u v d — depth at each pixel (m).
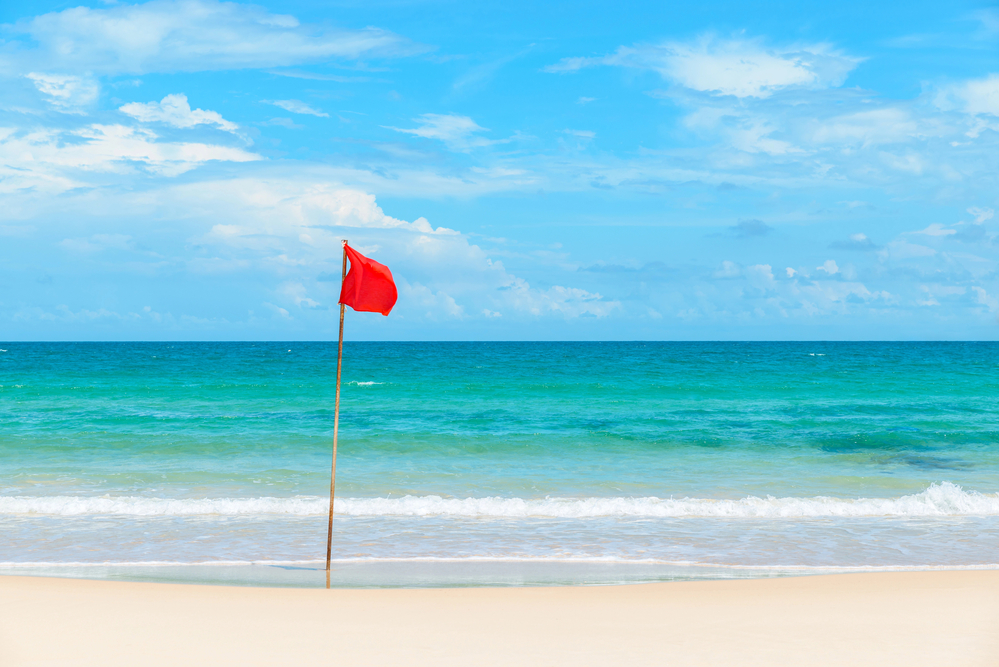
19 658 4.95
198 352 88.94
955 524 10.68
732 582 7.45
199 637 5.43
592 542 9.56
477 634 5.54
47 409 26.45
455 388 34.72
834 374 45.16
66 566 8.30
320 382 39.00
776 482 14.04
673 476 14.62
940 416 24.55
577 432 19.94
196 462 15.74
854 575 7.74
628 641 5.38
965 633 5.59
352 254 7.37
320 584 7.58
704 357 75.50
